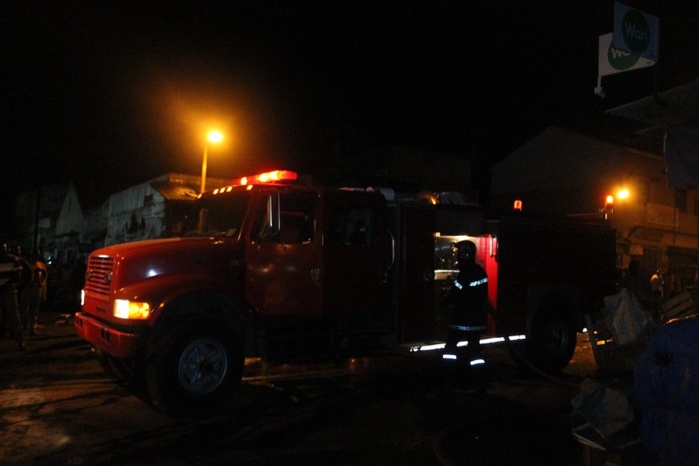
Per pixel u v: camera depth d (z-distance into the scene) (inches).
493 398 302.2
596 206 1197.1
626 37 233.8
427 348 311.7
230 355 264.4
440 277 349.7
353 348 300.7
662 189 1218.6
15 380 320.8
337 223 292.2
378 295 302.2
